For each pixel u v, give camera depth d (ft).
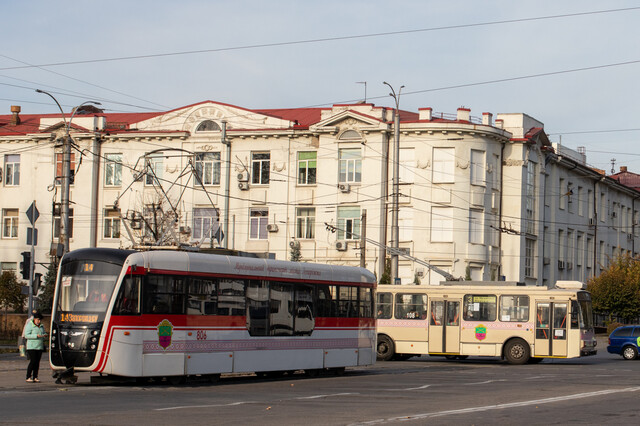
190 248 75.82
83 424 42.73
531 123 188.14
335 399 58.65
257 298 77.66
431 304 114.52
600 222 234.38
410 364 110.32
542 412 50.72
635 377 84.17
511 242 179.42
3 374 79.51
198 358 71.82
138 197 184.34
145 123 186.60
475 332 112.06
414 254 170.50
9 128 196.65
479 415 48.91
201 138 182.91
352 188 173.58
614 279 199.93
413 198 171.42
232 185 181.27
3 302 167.84
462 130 170.30
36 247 188.03
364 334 90.02
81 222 185.98
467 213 170.81
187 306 71.46
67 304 68.74
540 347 109.40
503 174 181.16
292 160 178.60
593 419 47.19
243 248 179.93
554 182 202.90
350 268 89.10
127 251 69.56
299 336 81.66
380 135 172.45
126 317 67.56
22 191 190.60
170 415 47.39
